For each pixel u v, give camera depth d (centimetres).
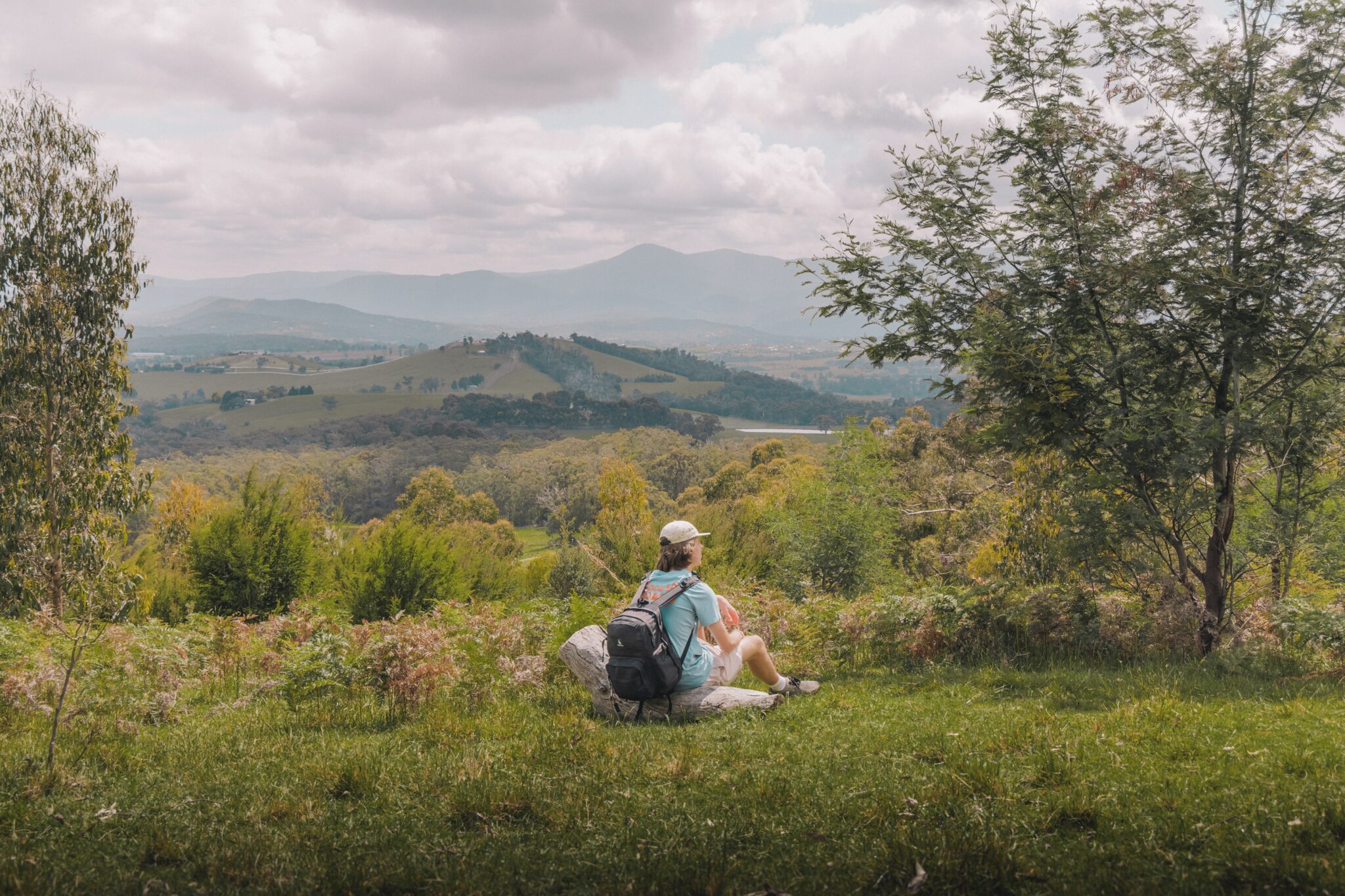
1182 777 411
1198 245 842
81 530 1814
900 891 297
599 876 316
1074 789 390
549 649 783
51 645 787
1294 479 896
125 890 305
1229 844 321
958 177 943
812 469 2027
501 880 313
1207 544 928
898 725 570
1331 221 823
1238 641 820
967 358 909
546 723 587
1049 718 562
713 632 615
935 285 941
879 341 973
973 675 769
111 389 1944
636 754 483
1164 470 831
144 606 1639
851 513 1819
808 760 476
